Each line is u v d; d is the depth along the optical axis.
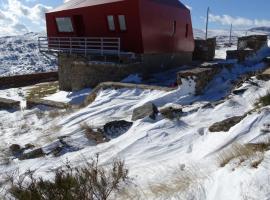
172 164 6.92
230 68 16.56
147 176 6.39
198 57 28.55
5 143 10.30
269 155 5.44
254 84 11.65
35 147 9.40
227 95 11.92
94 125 10.46
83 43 22.48
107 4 20.38
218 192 4.71
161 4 21.98
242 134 7.34
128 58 19.00
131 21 19.73
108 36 21.11
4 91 24.61
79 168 7.26
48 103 15.23
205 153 7.05
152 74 20.92
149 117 10.02
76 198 5.30
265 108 8.13
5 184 6.81
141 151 8.12
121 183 6.15
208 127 8.81
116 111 12.00
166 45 22.89
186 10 26.11
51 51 23.30
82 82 20.44
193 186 5.25
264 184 4.43
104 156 8.08
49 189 5.60
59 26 23.69
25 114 14.52
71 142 9.21
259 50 21.56
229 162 5.91
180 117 10.02
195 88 12.67
